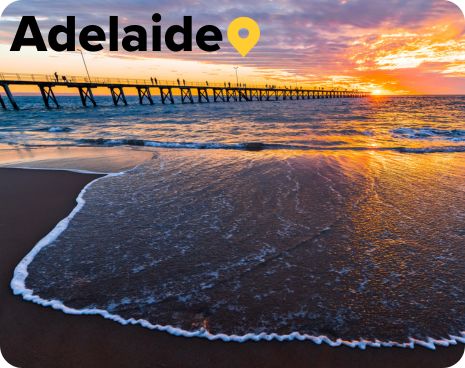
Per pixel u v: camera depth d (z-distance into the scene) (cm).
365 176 491
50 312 193
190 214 347
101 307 198
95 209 365
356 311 192
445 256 251
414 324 182
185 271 235
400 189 422
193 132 1227
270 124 1477
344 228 304
